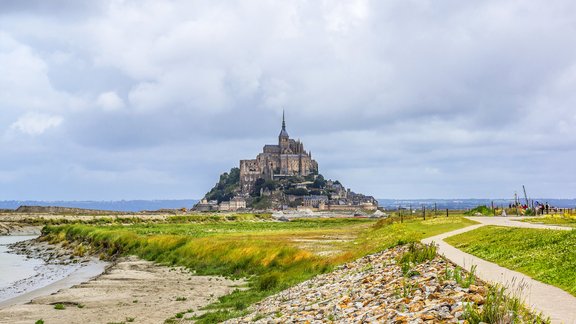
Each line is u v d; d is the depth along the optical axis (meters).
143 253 64.38
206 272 47.91
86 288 39.84
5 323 27.95
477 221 70.94
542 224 55.34
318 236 86.56
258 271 45.44
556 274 22.36
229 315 26.19
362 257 40.59
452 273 22.97
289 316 21.64
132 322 27.89
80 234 94.12
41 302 34.25
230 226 146.12
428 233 57.50
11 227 153.38
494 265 27.81
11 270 58.28
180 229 119.94
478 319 14.31
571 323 14.10
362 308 19.64
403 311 17.44
